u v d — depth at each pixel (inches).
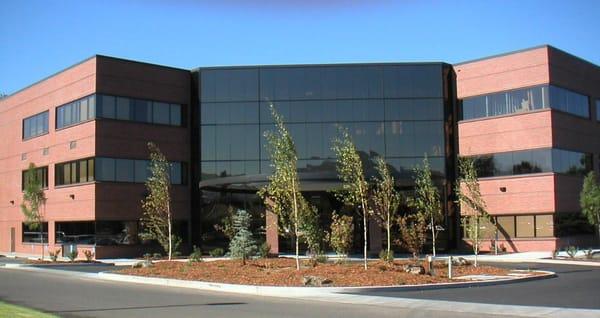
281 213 1079.0
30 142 1941.4
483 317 522.6
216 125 1722.4
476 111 1678.2
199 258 1200.8
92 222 1587.1
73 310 569.3
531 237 1549.0
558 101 1588.3
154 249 1649.9
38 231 1862.7
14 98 2069.4
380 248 1566.2
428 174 1264.8
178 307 596.1
